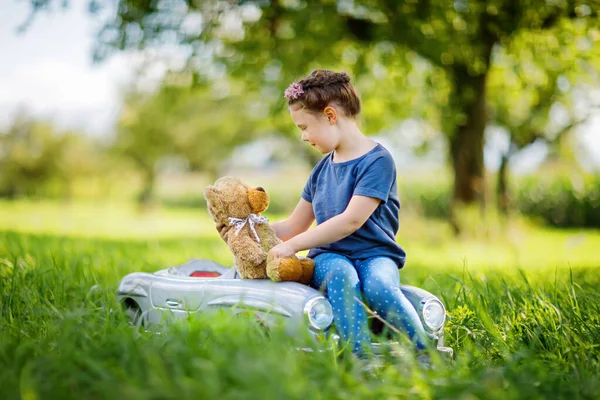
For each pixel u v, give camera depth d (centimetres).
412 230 1408
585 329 347
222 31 1045
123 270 570
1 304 369
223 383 228
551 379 272
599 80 1216
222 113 2480
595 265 758
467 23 982
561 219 2094
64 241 895
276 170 3453
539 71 1189
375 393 240
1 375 245
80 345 278
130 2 970
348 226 322
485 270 594
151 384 224
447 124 1173
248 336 271
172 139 2664
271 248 321
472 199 1218
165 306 344
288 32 1059
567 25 966
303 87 338
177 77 1071
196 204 3425
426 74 1182
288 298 297
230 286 319
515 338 345
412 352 285
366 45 1076
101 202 3262
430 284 481
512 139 1622
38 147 3119
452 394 240
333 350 272
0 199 3180
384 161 334
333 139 339
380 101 1288
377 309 310
